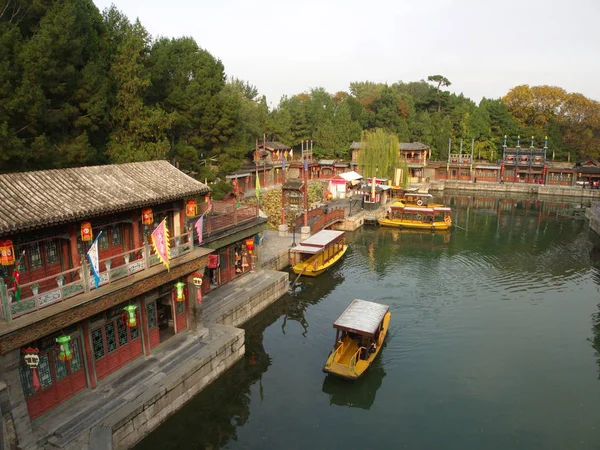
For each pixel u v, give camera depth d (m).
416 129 107.00
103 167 20.94
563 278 40.19
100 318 18.56
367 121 106.94
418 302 34.22
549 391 23.39
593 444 19.61
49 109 28.17
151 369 20.05
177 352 21.72
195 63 46.09
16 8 28.88
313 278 38.66
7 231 14.35
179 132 44.41
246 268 33.66
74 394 17.66
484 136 109.44
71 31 28.97
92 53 33.09
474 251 48.78
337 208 57.00
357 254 47.16
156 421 18.52
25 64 25.36
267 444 19.22
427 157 107.31
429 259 45.50
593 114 101.88
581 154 103.19
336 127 98.25
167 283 22.03
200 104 43.00
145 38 42.00
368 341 24.67
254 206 33.34
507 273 41.41
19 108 24.52
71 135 30.73
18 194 16.42
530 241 53.50
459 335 29.05
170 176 22.77
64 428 16.11
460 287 37.56
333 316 31.47
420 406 22.02
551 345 28.02
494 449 19.27
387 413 21.44
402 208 60.28
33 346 15.93
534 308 33.53
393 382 23.89
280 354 26.34
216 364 22.41
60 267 17.97
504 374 24.80
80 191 18.30
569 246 51.31
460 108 111.56
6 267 15.98
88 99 30.55
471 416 21.34
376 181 73.00
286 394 22.59
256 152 73.62
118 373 19.53
